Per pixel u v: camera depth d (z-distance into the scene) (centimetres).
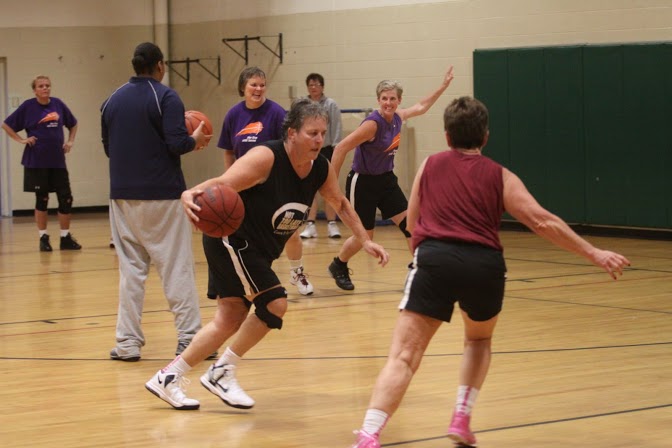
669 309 811
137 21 1969
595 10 1370
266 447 456
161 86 640
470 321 439
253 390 568
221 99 1905
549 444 453
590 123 1377
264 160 480
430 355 651
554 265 1100
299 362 639
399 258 1187
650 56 1310
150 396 559
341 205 505
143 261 661
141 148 633
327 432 480
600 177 1375
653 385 560
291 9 1755
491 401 530
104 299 926
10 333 762
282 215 493
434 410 517
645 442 454
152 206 637
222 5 1878
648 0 1316
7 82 1861
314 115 477
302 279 919
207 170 1961
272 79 1800
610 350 658
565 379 577
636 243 1293
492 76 1473
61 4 1900
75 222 1752
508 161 1470
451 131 438
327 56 1705
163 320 809
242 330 516
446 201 429
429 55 1564
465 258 416
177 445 461
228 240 495
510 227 1493
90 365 645
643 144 1327
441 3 1541
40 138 1315
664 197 1314
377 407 409
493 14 1480
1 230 1622
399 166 1591
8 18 1858
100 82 1945
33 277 1077
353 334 732
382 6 1617
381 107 879
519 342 688
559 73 1402
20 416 518
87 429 491
